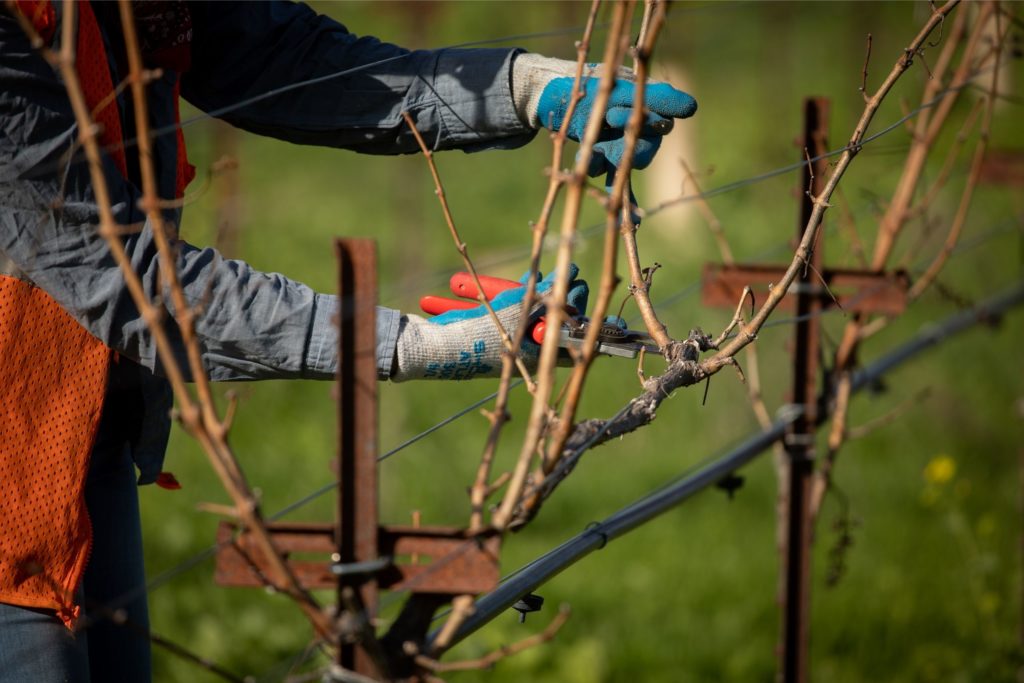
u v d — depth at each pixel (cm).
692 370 545
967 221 2442
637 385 1884
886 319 1000
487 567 434
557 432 457
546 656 1264
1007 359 2192
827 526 1673
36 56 491
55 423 545
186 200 524
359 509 420
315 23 651
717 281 920
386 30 2752
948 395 2075
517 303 525
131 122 585
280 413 1773
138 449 621
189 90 655
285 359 493
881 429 1941
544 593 1399
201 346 496
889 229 991
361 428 416
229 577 432
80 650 571
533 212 2559
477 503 445
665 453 1775
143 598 659
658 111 575
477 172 2794
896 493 1780
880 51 3338
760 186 2505
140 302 408
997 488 1805
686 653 1339
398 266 2216
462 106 619
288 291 500
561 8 2623
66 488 550
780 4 3306
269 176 2652
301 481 1630
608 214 436
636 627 1374
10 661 543
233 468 407
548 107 601
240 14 632
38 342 537
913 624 1441
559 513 1630
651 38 433
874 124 2889
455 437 1739
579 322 545
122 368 597
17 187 489
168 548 1412
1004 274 2366
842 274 942
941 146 2466
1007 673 1320
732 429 1841
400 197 2383
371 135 635
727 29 3338
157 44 596
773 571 1522
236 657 1218
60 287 494
